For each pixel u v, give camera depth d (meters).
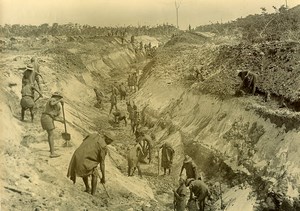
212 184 12.81
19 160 9.73
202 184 11.16
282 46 16.83
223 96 16.38
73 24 47.94
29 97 13.03
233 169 12.59
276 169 10.80
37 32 45.28
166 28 60.72
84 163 9.96
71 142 12.95
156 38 57.28
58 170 10.58
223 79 17.67
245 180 11.74
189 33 36.19
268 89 14.52
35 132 12.62
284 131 11.70
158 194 12.92
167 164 14.71
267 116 12.84
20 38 40.38
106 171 12.55
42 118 11.27
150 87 25.58
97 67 35.19
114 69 37.81
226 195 11.84
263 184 10.71
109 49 41.03
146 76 29.44
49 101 11.40
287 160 10.69
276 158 11.13
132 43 48.66
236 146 13.39
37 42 37.91
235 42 24.80
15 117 13.19
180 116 19.14
